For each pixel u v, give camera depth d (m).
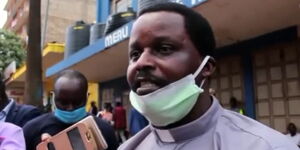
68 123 2.61
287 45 7.07
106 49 9.02
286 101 7.06
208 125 1.12
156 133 1.23
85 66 11.52
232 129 1.05
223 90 8.48
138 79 1.14
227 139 1.02
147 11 1.19
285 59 7.11
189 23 1.15
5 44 24.69
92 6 31.88
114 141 2.74
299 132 6.74
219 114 1.16
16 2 38.44
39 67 8.50
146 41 1.14
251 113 7.67
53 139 2.14
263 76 7.54
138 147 1.33
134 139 1.35
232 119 1.12
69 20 30.64
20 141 2.20
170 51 1.13
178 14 1.15
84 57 10.35
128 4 12.23
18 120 2.96
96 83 15.02
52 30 29.81
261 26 6.95
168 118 1.15
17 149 2.12
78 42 11.81
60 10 30.44
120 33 8.12
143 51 1.16
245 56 7.93
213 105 1.16
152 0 6.52
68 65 11.58
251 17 6.40
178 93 1.13
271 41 7.31
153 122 1.19
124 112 9.94
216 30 7.16
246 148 0.96
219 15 6.27
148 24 1.15
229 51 8.33
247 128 1.03
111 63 11.07
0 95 2.93
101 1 14.15
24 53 25.38
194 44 1.15
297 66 6.88
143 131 1.35
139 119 4.10
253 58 7.79
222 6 5.82
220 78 8.58
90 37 11.28
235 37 7.68
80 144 2.10
